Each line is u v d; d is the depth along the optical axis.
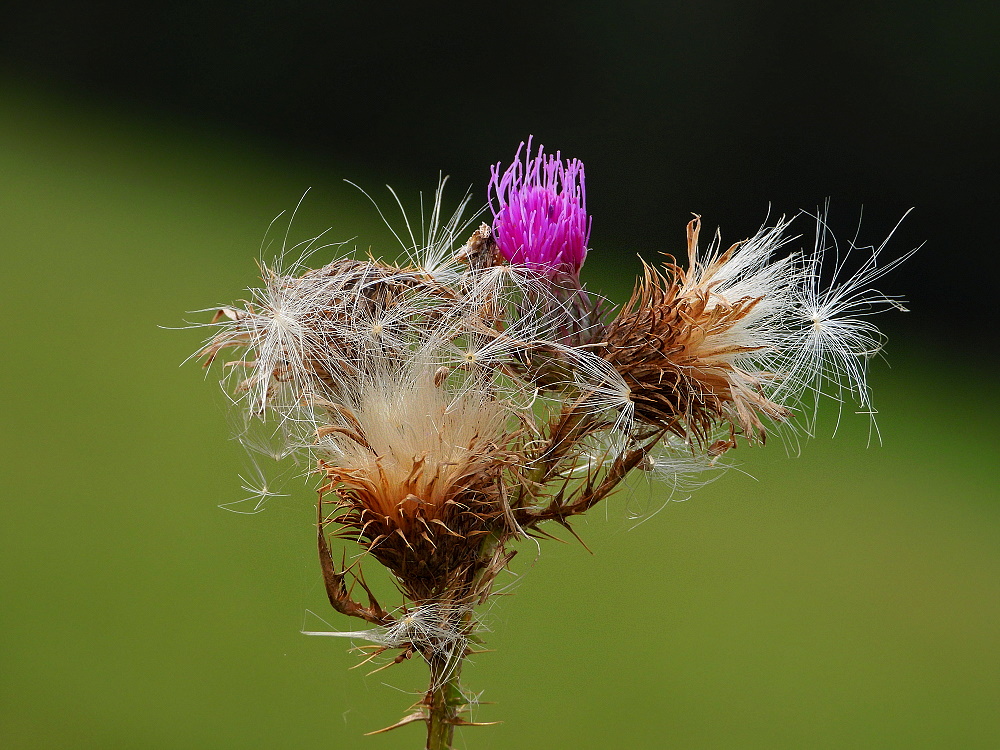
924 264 3.13
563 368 0.61
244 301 0.62
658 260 2.94
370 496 0.61
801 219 3.33
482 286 0.62
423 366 0.62
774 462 1.96
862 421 2.37
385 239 2.84
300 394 0.62
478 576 0.61
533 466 0.61
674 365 0.61
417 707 0.61
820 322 0.62
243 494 1.59
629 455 0.61
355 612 0.61
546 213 0.62
